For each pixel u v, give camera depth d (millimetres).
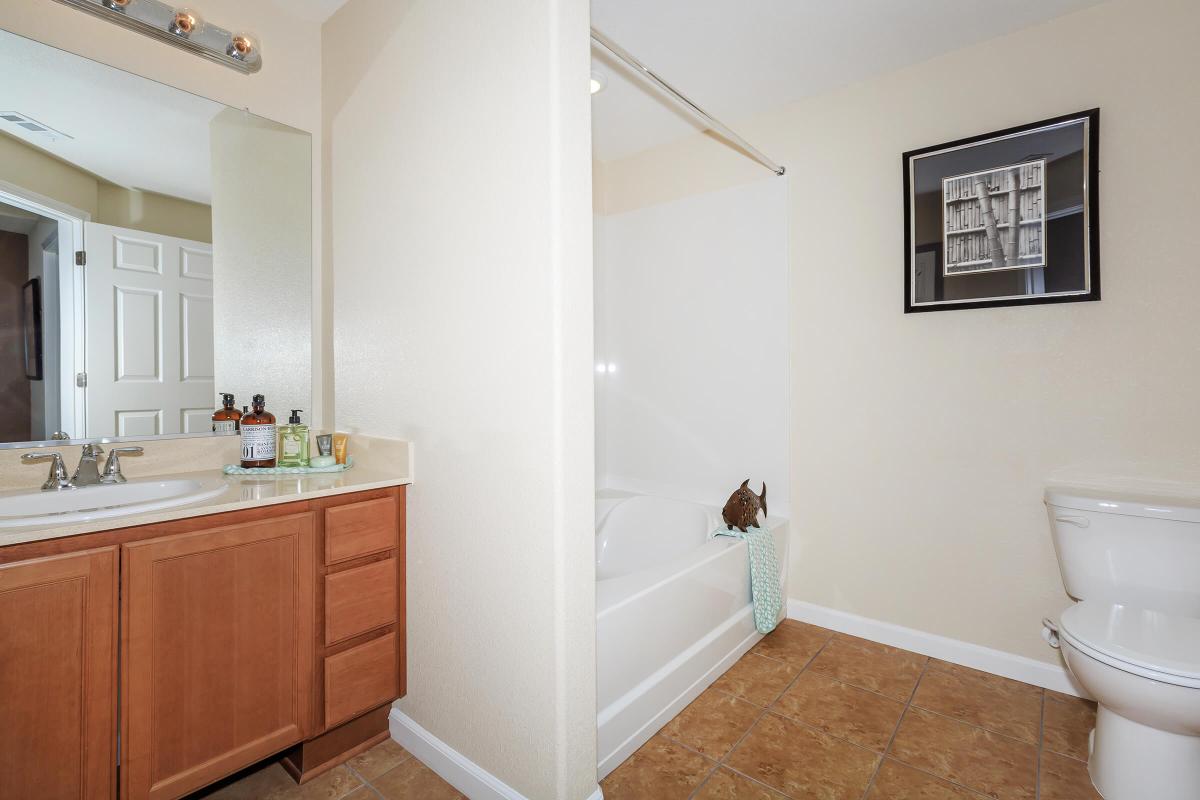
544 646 1263
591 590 1323
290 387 1952
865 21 1875
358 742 1605
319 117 2014
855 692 1887
